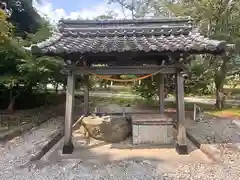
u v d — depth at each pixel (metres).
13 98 10.59
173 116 8.78
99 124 6.27
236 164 4.63
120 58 5.61
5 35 7.89
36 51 4.59
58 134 7.09
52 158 5.15
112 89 19.94
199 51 4.73
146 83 11.46
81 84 11.41
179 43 5.03
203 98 15.82
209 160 4.92
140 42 5.29
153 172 4.28
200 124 8.69
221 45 4.49
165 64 5.68
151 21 6.27
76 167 4.57
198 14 11.01
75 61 5.27
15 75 9.19
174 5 11.55
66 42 5.35
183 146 5.30
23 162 4.91
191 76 11.06
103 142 6.20
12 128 7.73
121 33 5.89
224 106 12.42
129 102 13.73
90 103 13.48
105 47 4.78
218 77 11.48
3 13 7.16
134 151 5.54
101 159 5.04
